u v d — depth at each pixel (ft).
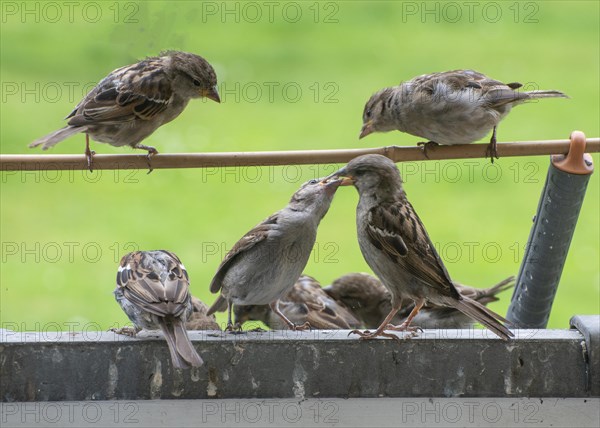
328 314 36.83
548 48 93.81
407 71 86.94
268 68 86.48
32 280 55.98
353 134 74.90
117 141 34.27
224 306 33.63
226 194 66.39
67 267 57.36
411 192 68.59
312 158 31.32
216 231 60.80
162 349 27.86
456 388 28.35
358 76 85.05
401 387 28.35
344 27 100.68
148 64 34.65
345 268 57.93
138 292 27.48
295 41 94.84
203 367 28.02
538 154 31.32
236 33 97.09
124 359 27.84
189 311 28.09
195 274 55.52
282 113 79.61
